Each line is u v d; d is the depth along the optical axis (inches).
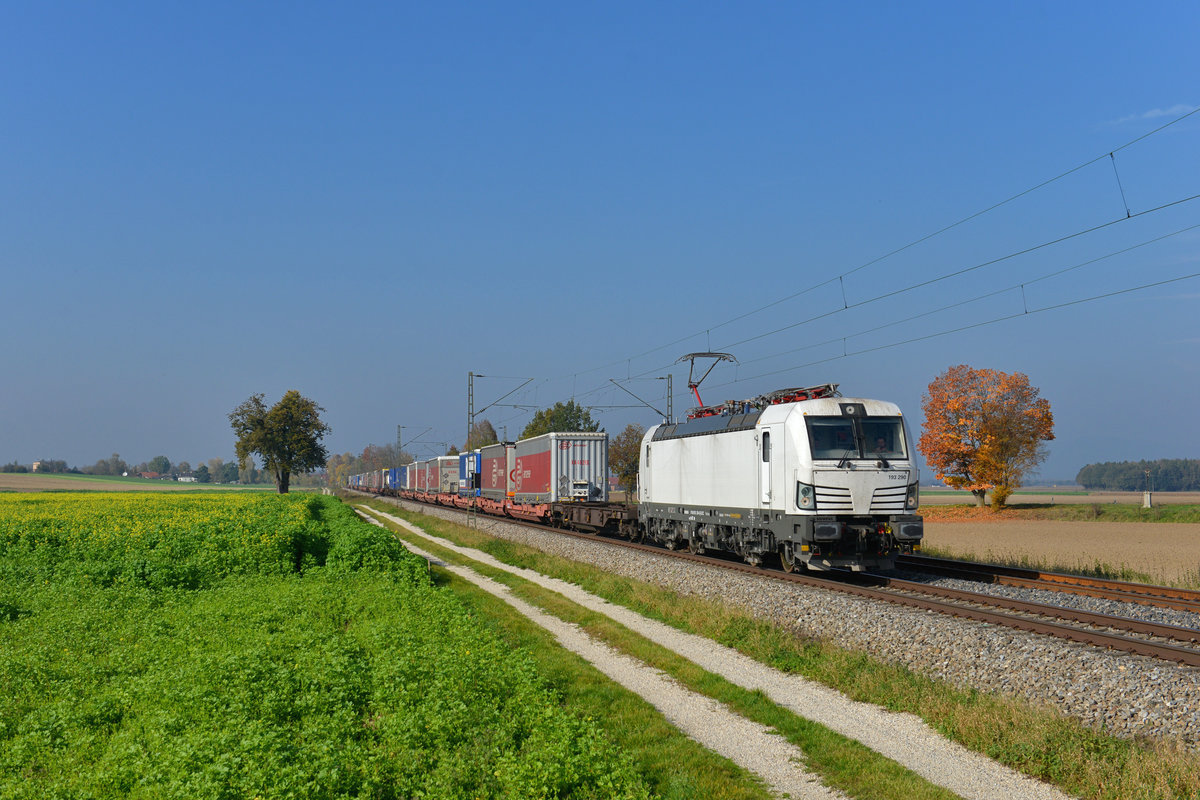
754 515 928.9
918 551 1159.0
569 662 576.4
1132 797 320.2
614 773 338.0
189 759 330.0
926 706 444.1
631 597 820.0
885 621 579.8
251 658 477.4
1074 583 782.5
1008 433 2546.8
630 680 537.3
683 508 1141.7
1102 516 2351.1
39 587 824.9
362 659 512.7
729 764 383.2
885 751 396.2
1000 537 1676.9
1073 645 506.0
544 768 331.0
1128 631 562.6
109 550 1026.1
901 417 864.3
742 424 973.2
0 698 446.9
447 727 382.6
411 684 442.0
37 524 1282.0
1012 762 373.7
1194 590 708.7
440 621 629.9
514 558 1203.9
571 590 924.6
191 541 1063.0
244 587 845.2
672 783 353.4
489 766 350.9
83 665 512.1
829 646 564.1
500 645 562.6
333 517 1822.1
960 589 756.0
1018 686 446.9
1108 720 393.4
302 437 3690.9
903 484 840.9
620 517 1414.9
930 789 344.2
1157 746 356.5
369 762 348.2
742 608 687.7
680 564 925.2
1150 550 1311.5
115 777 331.3
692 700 491.8
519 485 1924.2
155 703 427.8
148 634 598.5
